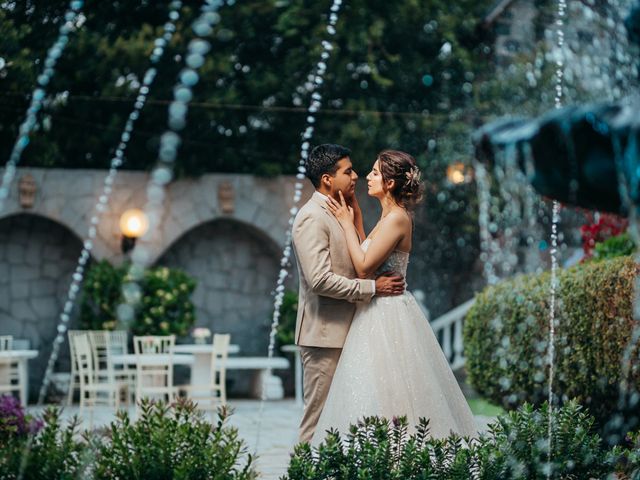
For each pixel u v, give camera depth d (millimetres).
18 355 10156
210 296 13695
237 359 11695
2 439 4844
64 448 4082
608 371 6082
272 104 13516
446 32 13484
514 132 4039
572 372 6512
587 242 8859
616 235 8719
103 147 13102
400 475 3953
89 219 12742
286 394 13578
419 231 13914
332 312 4738
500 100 13664
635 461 4242
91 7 12570
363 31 13117
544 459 4211
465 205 13773
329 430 4555
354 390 4531
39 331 12875
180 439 4102
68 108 12734
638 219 3803
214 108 13156
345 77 13398
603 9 11820
